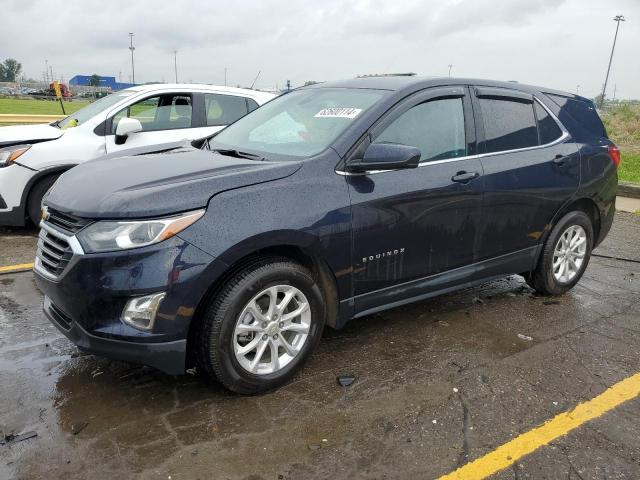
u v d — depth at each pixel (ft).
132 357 9.51
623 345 13.29
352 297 11.63
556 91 16.17
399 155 10.87
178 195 9.61
